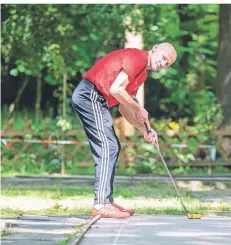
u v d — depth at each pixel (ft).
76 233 47.47
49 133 116.78
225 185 92.79
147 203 72.08
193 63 160.86
